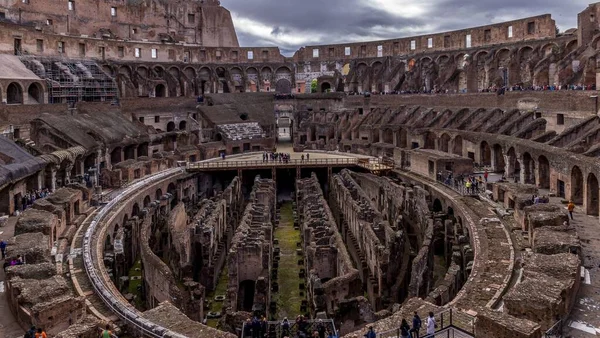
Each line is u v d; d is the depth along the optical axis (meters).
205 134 89.75
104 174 59.22
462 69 91.75
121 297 27.33
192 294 33.41
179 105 98.00
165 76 102.75
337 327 28.33
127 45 99.56
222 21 120.94
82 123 67.94
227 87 111.12
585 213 42.41
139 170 65.75
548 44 83.38
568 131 51.84
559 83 73.19
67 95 80.00
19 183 46.66
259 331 23.81
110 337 20.98
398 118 85.38
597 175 39.75
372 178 66.00
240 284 37.00
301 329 23.81
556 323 21.05
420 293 33.97
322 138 96.25
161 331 22.22
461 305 25.30
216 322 33.94
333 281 30.33
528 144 53.62
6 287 27.67
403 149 71.69
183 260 38.47
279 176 76.81
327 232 39.56
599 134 48.28
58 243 36.84
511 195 43.59
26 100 71.81
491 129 65.06
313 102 104.94
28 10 91.06
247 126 93.12
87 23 100.94
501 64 90.00
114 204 50.25
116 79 93.06
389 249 36.91
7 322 24.56
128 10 107.81
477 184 52.34
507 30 89.94
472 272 29.53
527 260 29.20
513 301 22.30
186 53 109.31
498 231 37.66
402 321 21.08
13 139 56.44
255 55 115.06
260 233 40.00
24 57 78.88
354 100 101.00
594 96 55.38
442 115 77.69
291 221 60.50
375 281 36.69
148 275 35.16
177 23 115.81
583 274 28.50
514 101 69.62
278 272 42.56
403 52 106.12
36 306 22.48
